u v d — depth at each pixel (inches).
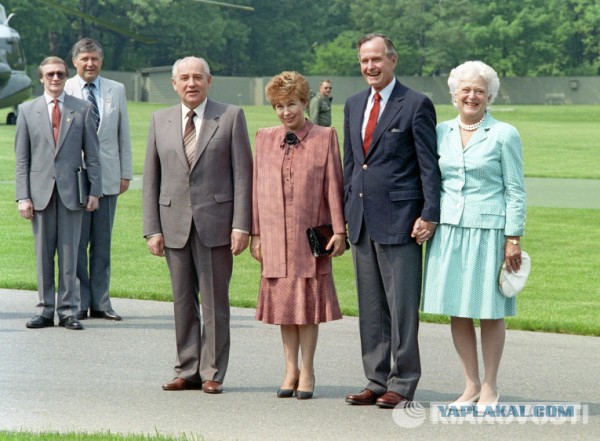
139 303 522.9
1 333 444.8
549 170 1369.3
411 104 328.8
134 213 863.1
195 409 326.0
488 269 320.5
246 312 498.0
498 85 324.8
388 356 339.0
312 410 326.3
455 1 5068.9
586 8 5216.5
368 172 331.6
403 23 5017.2
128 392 347.3
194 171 350.9
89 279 485.7
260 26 5064.0
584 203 971.3
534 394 350.6
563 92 4970.5
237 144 351.9
